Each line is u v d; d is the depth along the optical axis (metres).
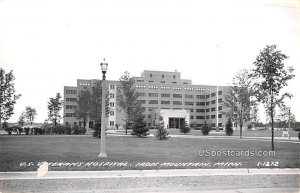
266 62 20.55
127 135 44.06
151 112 119.19
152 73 127.44
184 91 125.94
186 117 105.94
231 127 50.31
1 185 9.59
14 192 9.12
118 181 10.38
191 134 53.22
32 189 9.41
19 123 71.25
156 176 10.98
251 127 87.81
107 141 28.72
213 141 30.69
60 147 21.03
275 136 47.38
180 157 15.66
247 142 29.50
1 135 41.22
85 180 10.30
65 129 48.00
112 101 106.50
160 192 9.41
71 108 109.44
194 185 10.32
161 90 122.94
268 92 20.72
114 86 106.94
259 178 11.33
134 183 10.32
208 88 128.25
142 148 21.02
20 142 26.08
